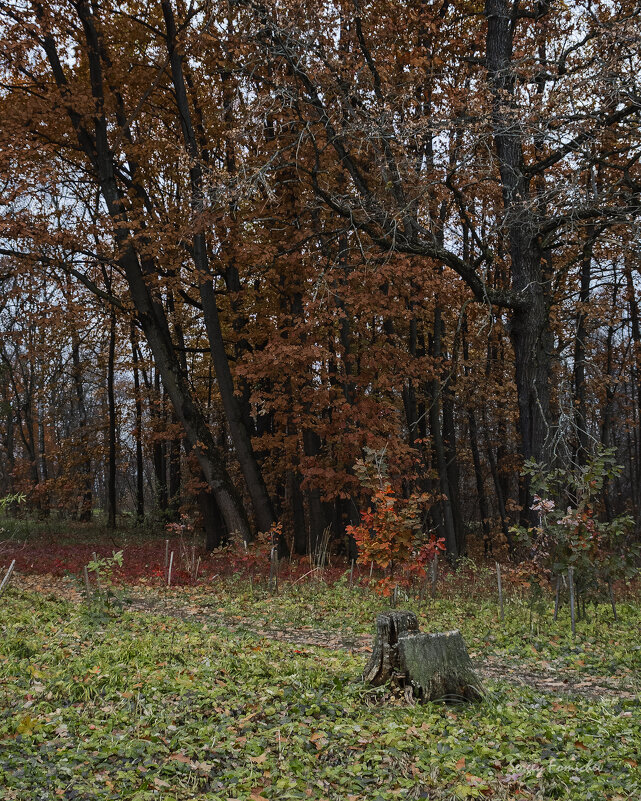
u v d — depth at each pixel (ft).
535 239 50.19
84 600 38.34
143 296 69.41
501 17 52.03
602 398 84.38
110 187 68.33
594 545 36.45
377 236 51.75
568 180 47.75
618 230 51.60
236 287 73.72
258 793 14.69
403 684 21.80
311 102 49.42
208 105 73.20
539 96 46.73
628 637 32.48
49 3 64.69
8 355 125.08
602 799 14.47
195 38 63.82
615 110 47.98
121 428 114.01
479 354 89.92
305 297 59.41
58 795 14.01
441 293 58.59
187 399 70.44
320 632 33.99
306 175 61.62
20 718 17.57
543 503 37.60
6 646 24.66
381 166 48.32
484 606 39.24
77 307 66.59
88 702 19.54
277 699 20.68
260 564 54.34
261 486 68.39
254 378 57.98
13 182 60.49
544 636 32.63
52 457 109.81
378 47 55.11
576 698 23.30
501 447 94.94
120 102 74.23
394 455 58.29
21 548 70.79
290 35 46.62
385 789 15.10
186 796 14.47
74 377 114.62
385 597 40.93
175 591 45.70
